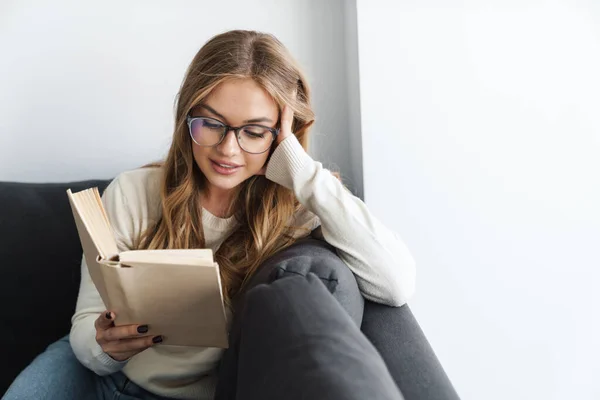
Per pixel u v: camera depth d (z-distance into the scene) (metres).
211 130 1.06
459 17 1.46
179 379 1.15
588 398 1.64
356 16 1.47
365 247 1.09
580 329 1.61
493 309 1.59
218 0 1.62
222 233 1.23
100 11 1.61
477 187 1.53
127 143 1.70
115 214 1.21
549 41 1.47
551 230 1.56
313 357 0.64
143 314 0.92
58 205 1.48
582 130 1.51
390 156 1.51
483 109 1.50
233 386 0.91
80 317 1.12
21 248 1.44
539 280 1.58
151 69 1.65
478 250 1.56
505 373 1.63
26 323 1.43
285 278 0.85
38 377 1.07
